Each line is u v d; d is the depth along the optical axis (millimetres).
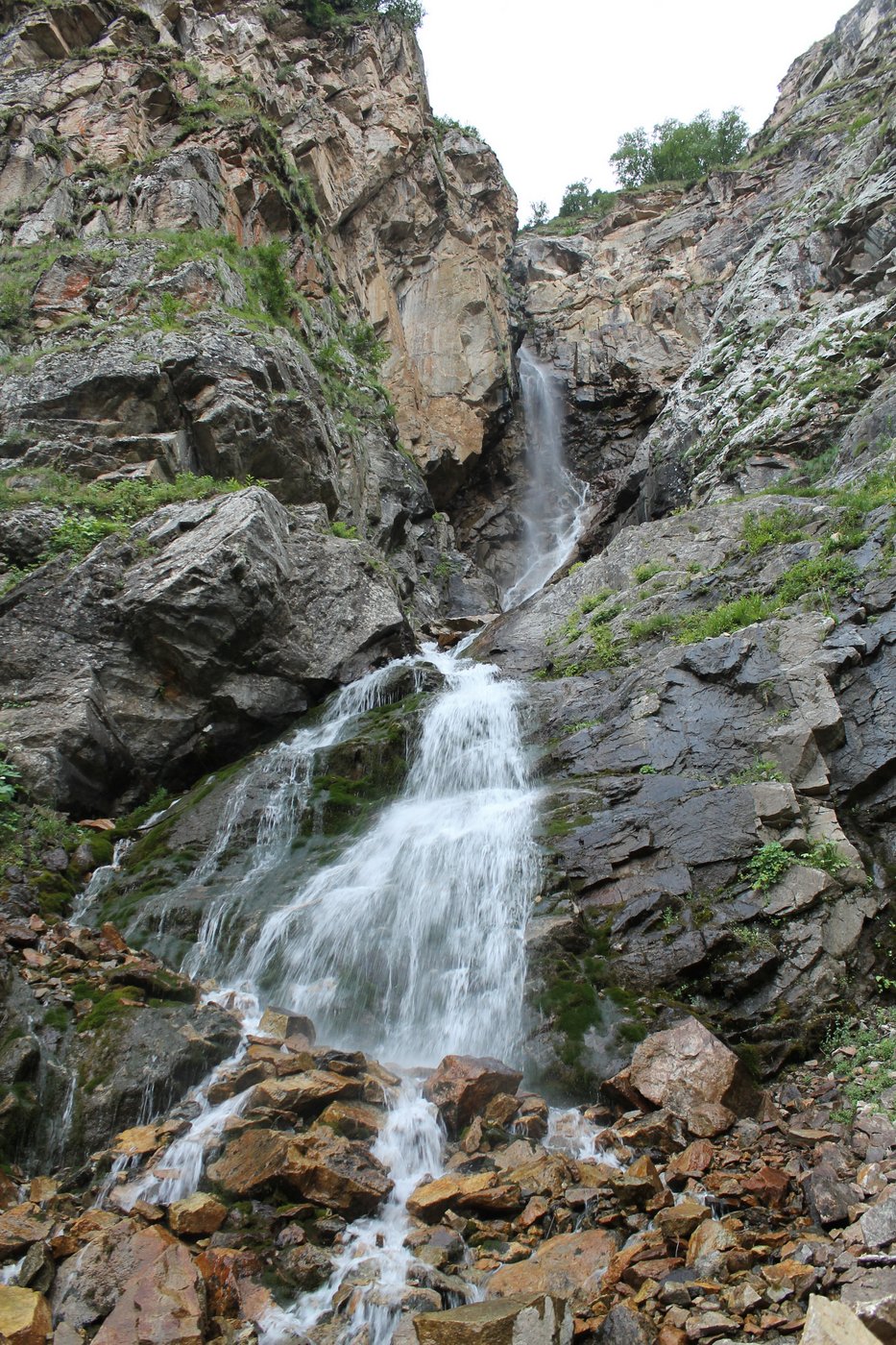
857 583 10078
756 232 31953
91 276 16109
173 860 9250
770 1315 4094
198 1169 5422
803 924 7074
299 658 11633
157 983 7074
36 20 21391
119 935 8039
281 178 22094
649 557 14078
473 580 23156
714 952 6988
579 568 15211
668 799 8344
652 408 31344
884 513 11148
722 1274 4418
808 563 11008
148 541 11438
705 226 34688
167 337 14289
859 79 33781
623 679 10703
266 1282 4664
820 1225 4734
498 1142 5652
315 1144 5387
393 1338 4176
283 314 18422
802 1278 4270
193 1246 4871
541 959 7109
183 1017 6605
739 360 22156
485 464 29219
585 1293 4426
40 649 10383
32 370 13961
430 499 23297
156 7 23328
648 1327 4129
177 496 12414
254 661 11281
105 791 10250
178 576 10625
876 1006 6758
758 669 9289
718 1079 5879
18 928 7688
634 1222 4879
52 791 9453
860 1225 4516
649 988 6922
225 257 17031
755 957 6871
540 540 29234
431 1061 6777
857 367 18047
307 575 12391
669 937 7152
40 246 16859
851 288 20906
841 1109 5754
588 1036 6566
